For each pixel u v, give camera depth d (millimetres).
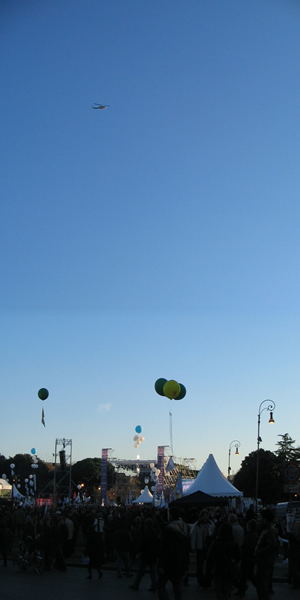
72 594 14438
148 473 92500
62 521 23250
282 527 27781
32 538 21094
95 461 125750
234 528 14969
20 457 126125
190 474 64625
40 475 123625
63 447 72312
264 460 70875
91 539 18594
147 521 15867
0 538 23391
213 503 26938
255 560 11508
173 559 11141
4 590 15000
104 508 41219
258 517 21984
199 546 16250
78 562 23906
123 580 18125
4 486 113125
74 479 124688
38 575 19156
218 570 10641
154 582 15438
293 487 25047
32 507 48125
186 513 28406
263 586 11305
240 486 72875
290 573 16391
